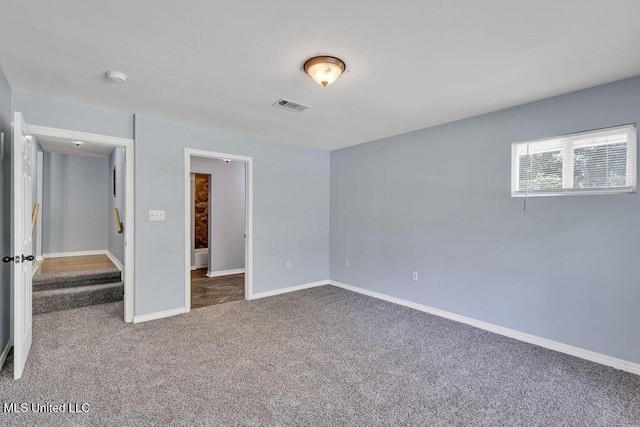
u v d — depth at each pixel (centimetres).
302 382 228
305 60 219
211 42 195
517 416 194
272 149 459
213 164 585
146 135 345
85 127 311
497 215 324
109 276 430
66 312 363
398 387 223
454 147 360
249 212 437
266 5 160
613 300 255
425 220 390
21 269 230
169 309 363
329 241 532
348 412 195
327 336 311
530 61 218
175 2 157
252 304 413
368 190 464
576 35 186
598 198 262
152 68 231
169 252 362
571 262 276
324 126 382
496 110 321
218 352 273
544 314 292
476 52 206
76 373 234
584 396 214
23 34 186
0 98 236
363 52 206
